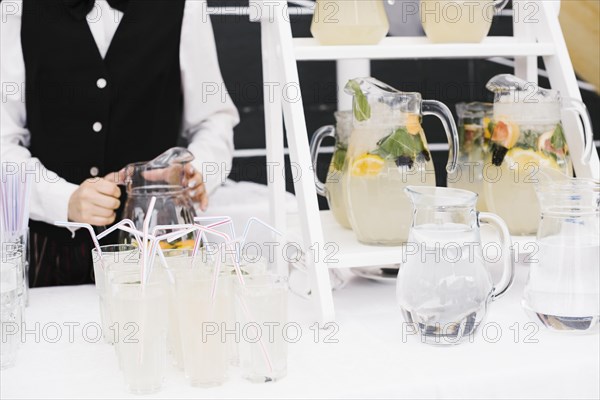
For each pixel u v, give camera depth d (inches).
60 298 49.6
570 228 38.9
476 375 34.1
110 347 39.5
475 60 86.3
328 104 84.9
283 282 34.0
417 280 38.0
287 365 36.1
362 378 34.1
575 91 49.4
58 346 39.7
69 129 68.4
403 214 44.5
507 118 47.0
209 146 70.3
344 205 49.3
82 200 59.1
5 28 65.9
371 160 44.4
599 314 38.8
